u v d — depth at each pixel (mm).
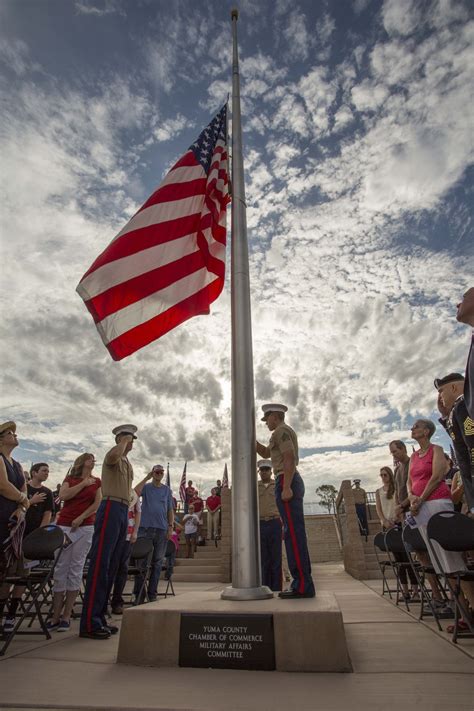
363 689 2643
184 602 3697
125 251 5152
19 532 4344
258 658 3115
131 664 3273
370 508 17656
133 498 7730
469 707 2305
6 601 4539
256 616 3197
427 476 4953
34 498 6012
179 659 3223
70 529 5316
